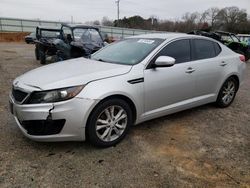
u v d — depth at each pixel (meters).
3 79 7.52
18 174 2.94
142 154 3.45
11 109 3.60
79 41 9.55
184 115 4.94
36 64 11.19
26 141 3.66
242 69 5.59
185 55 4.46
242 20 58.28
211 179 2.99
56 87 3.19
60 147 3.54
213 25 59.53
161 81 3.99
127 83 3.60
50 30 12.38
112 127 3.58
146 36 4.70
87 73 3.52
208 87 4.88
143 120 3.97
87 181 2.87
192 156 3.46
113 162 3.24
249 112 5.32
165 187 2.83
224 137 4.09
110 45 4.94
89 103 3.25
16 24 38.53
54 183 2.82
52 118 3.15
